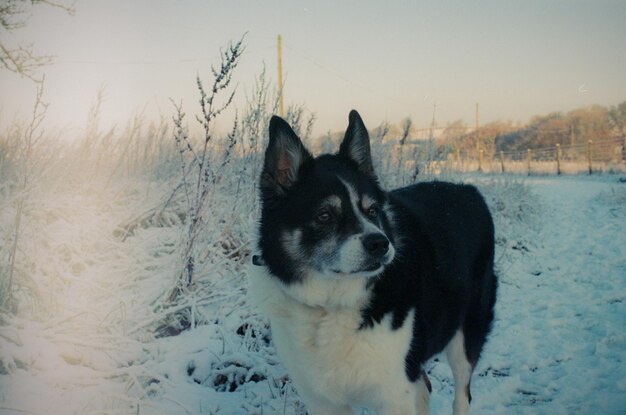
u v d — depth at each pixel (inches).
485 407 51.9
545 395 53.3
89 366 48.0
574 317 74.4
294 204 40.8
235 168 77.0
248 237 69.2
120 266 65.1
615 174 328.8
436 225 46.6
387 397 39.2
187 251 60.5
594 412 48.5
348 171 42.3
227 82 59.0
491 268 54.6
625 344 62.6
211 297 61.2
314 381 40.1
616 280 93.4
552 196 227.5
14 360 45.7
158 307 58.6
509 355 62.9
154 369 49.1
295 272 39.7
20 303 53.7
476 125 424.8
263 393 49.9
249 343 55.7
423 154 110.5
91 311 52.2
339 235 38.6
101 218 75.1
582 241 133.0
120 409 43.3
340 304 38.6
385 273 39.3
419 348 40.6
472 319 50.1
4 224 65.0
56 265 60.4
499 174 283.0
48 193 74.4
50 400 42.4
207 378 50.9
